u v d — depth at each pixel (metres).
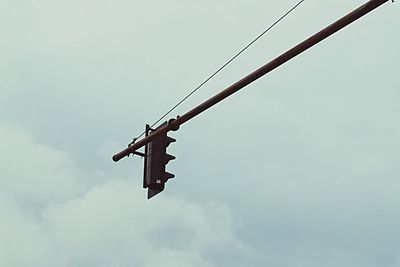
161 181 16.00
